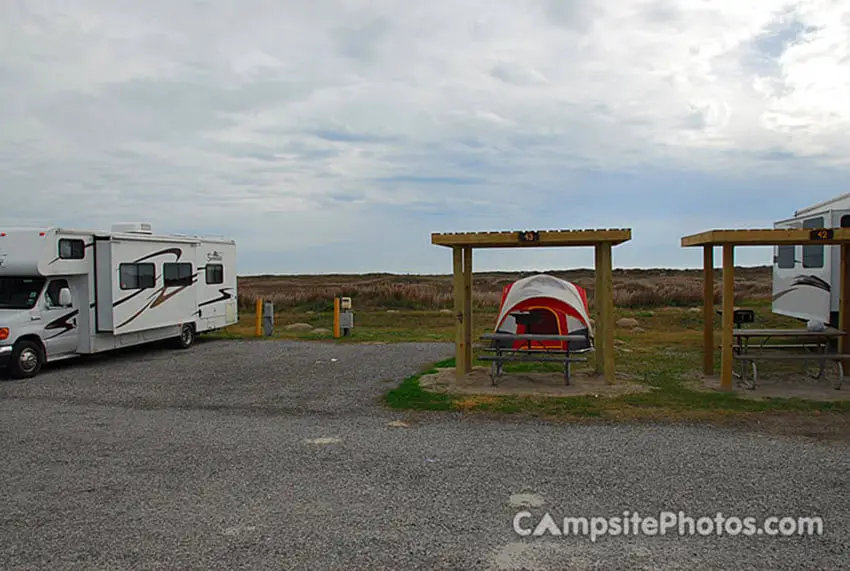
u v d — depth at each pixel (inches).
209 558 158.9
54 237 468.4
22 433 291.9
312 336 689.6
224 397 374.6
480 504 194.1
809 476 217.3
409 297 1171.9
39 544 168.1
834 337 421.1
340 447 261.0
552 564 154.9
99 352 544.7
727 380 370.3
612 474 221.1
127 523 181.8
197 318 624.4
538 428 289.9
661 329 727.7
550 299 441.4
